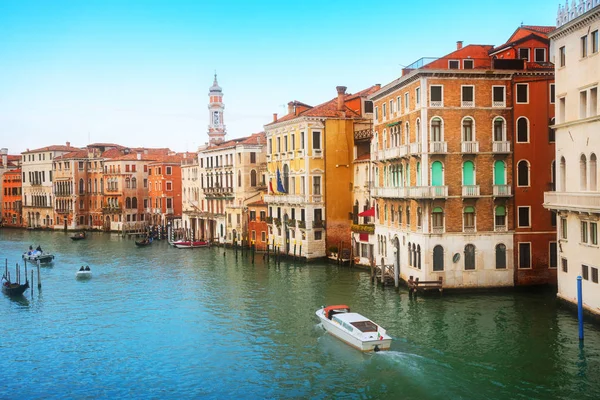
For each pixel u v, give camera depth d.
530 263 36.53
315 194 53.03
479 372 23.41
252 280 45.06
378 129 45.00
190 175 83.69
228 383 23.62
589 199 27.31
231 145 69.88
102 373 25.11
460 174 35.88
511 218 36.34
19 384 24.02
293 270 49.25
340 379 23.48
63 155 105.12
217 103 132.88
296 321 32.22
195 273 49.72
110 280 47.06
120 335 30.62
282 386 23.09
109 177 98.25
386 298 36.03
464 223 36.03
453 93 35.75
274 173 59.84
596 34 27.20
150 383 23.88
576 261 29.75
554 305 32.62
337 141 53.22
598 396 21.06
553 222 36.56
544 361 24.34
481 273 36.19
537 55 38.47
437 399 21.17
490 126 36.03
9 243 80.31
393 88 40.84
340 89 54.47
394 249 39.16
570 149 29.56
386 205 43.47
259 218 63.84
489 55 40.47
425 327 29.38
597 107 27.05
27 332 31.52
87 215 104.12
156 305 37.31
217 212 74.88
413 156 37.06
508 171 36.22
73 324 33.00
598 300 27.66
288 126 56.03
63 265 56.56
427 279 35.78
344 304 34.84
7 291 41.44
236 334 30.16
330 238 53.34
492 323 29.70
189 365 25.80
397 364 24.39
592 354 24.95
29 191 112.62
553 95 36.31
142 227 92.81
